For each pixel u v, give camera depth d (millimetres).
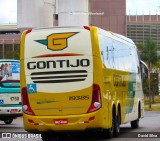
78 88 17828
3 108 25953
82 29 17891
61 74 17906
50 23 136250
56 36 17984
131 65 24375
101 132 19797
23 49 18250
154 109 55844
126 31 150500
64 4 134375
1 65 26312
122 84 21906
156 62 72062
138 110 26125
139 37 150875
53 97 17969
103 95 18078
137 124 26016
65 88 17891
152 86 67312
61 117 17859
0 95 26047
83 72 17828
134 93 24922
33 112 18141
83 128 17828
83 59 17828
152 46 71875
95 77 17766
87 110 17797
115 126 20281
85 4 134625
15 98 26234
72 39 17891
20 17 134875
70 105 17875
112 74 19828
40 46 18094
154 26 151750
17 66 26641
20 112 26234
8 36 144250
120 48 21906
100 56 17922
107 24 149750
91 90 17766
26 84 18219
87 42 17828
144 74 27781
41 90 18078
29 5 133875
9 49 143250
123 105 22062
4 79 26156
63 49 17906
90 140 19453
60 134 20438
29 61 18172
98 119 17750
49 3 136375
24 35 18281
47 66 18016
